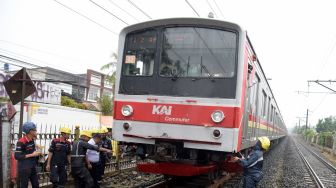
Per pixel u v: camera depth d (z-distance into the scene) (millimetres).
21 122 8000
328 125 85625
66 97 24016
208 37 7930
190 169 7633
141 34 8391
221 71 7727
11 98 7996
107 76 27078
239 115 7488
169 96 7855
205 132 7523
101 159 8320
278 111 27531
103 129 8844
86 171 7598
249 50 8578
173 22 8117
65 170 7895
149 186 9062
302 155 27844
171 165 7820
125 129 8086
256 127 11312
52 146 7770
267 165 16953
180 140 7688
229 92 7590
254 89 10266
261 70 11875
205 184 9492
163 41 8180
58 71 32125
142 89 8156
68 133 7906
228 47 7777
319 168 19953
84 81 37625
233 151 7355
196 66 7883
